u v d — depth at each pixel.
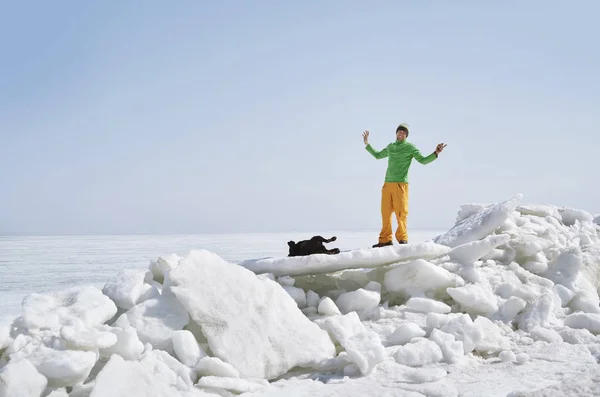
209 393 3.26
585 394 2.61
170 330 3.90
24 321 3.51
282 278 5.58
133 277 4.49
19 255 29.55
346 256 5.32
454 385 3.30
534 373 3.49
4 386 2.81
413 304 5.14
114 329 3.56
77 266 20.42
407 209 7.64
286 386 3.51
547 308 4.88
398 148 7.62
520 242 6.30
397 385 3.36
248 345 3.80
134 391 2.96
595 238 7.62
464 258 5.84
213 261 4.51
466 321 4.31
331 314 5.05
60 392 3.03
